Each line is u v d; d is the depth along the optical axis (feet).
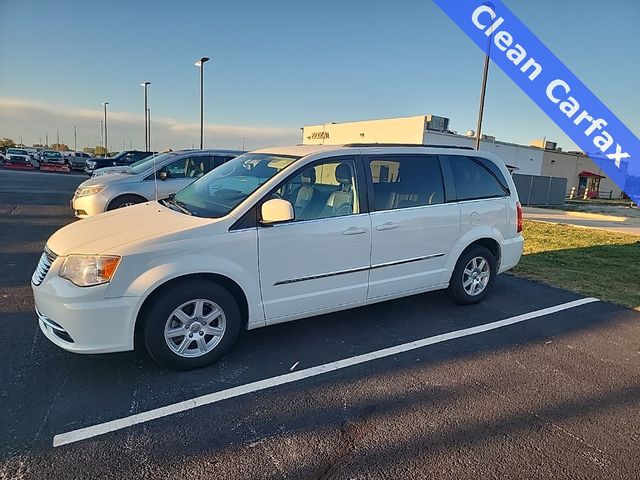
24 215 34.37
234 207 11.43
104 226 11.46
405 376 11.06
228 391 10.13
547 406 9.87
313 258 12.22
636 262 26.09
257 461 7.83
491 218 16.35
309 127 131.64
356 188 13.15
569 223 53.67
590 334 14.19
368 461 7.90
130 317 10.05
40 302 10.19
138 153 78.33
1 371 10.58
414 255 14.38
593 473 7.73
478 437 8.66
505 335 13.88
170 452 8.00
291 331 13.66
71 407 9.27
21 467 7.49
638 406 10.00
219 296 11.02
